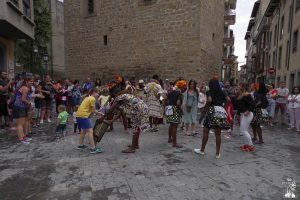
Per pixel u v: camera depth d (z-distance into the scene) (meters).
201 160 5.77
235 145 7.21
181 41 16.64
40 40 24.53
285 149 6.88
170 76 17.23
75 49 22.23
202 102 10.29
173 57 17.02
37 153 6.28
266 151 6.63
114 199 3.94
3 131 8.87
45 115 11.09
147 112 6.43
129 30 18.80
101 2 20.03
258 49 41.50
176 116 6.77
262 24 34.75
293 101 9.93
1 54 13.45
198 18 15.92
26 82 7.31
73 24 22.11
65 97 12.68
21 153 6.28
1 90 9.06
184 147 6.88
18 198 4.00
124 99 6.28
